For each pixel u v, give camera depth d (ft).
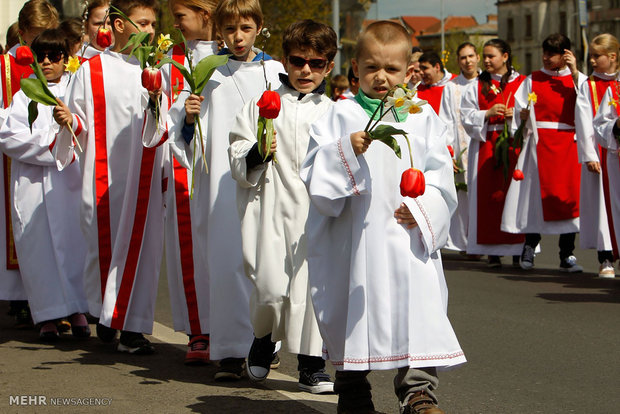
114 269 22.57
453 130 43.34
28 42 27.30
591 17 261.65
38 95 21.80
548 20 307.58
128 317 22.40
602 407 18.42
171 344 23.99
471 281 35.45
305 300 18.60
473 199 40.42
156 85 19.89
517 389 19.75
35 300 24.39
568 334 25.36
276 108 17.34
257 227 19.13
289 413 17.37
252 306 19.08
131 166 22.76
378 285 15.33
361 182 15.19
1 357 22.12
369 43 15.83
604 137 35.01
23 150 24.23
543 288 33.55
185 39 22.17
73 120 22.77
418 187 14.23
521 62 313.12
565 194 38.99
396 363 15.26
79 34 26.63
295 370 21.36
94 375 20.27
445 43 280.51
